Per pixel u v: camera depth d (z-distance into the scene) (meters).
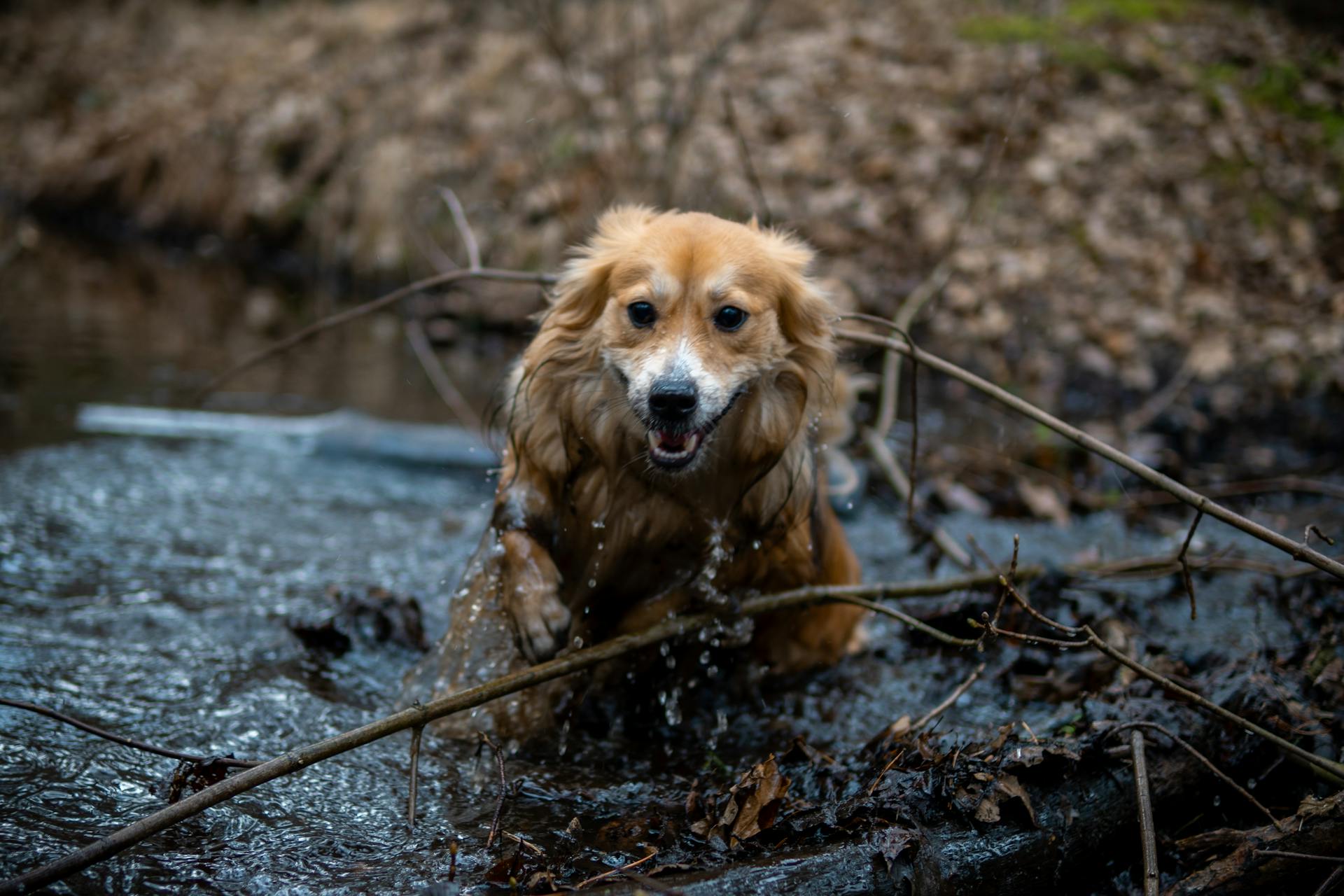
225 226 11.52
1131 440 6.49
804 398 3.48
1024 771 2.79
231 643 3.76
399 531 5.03
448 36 12.46
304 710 3.37
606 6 11.20
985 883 2.60
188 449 5.84
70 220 12.48
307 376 7.46
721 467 3.41
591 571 3.48
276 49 13.52
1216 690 3.33
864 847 2.54
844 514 5.39
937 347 7.70
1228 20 10.73
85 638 3.70
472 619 3.55
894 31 10.41
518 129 10.19
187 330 8.42
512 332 8.69
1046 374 7.41
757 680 3.85
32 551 4.37
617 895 2.37
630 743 3.46
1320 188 8.63
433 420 6.59
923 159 8.72
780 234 3.64
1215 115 9.23
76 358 7.40
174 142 12.11
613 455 3.38
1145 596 4.51
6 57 14.64
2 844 2.54
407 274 9.88
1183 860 2.85
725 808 2.83
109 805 2.76
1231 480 6.07
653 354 3.19
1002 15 10.53
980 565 4.76
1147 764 2.96
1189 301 7.79
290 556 4.62
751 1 10.92
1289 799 3.10
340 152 11.28
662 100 8.85
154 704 3.30
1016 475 5.95
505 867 2.57
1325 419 7.00
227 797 2.48
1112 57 9.73
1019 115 9.02
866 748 3.25
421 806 2.92
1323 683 3.51
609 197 8.48
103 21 15.58
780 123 9.28
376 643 3.91
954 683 3.90
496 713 3.43
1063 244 8.20
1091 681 3.69
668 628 3.24
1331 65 9.92
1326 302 7.80
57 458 5.42
